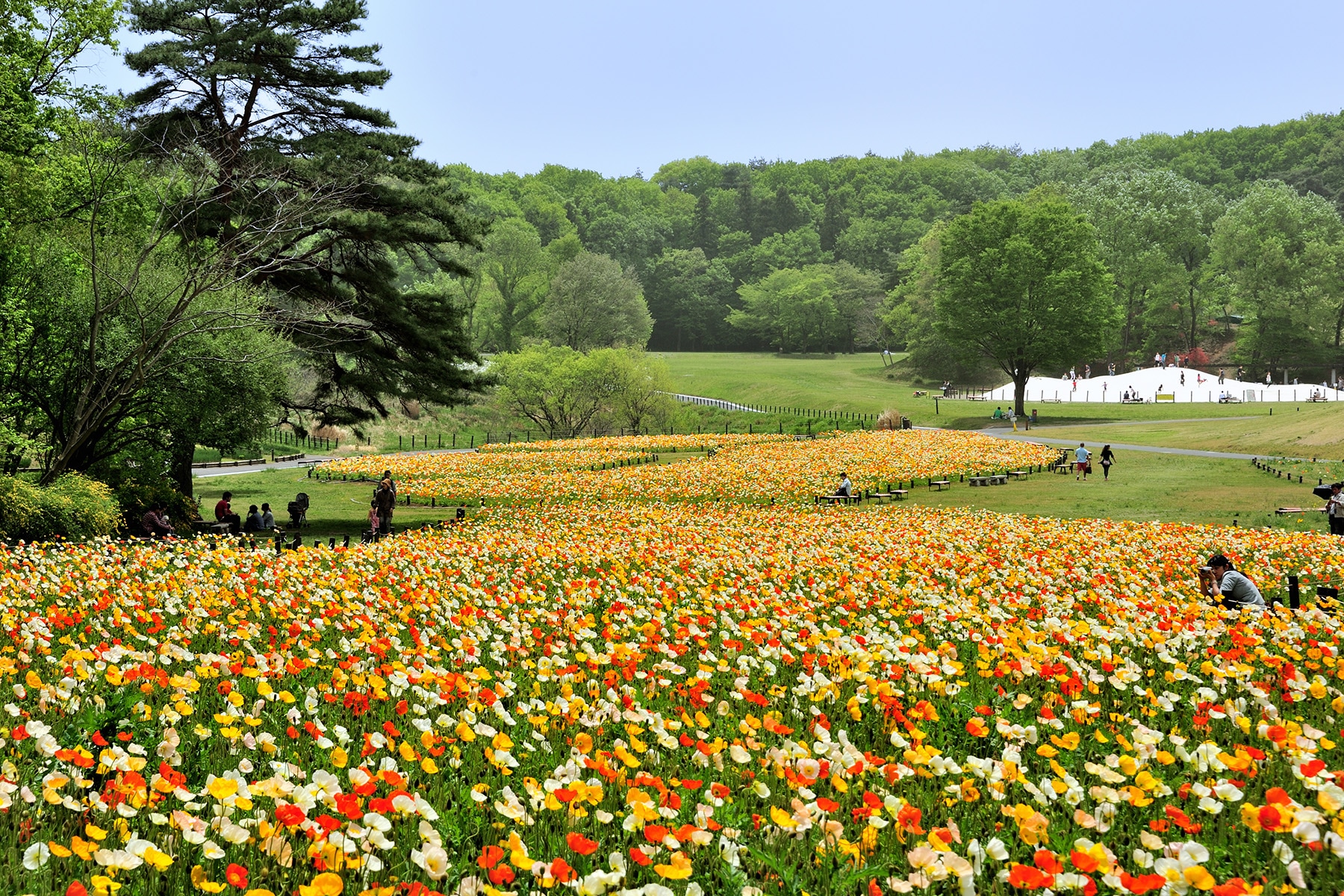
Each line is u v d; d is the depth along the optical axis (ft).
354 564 40.96
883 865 12.23
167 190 75.87
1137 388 255.91
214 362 72.02
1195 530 58.95
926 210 524.93
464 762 16.10
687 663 23.47
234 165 80.48
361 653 23.32
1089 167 561.02
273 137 86.43
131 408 73.15
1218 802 13.02
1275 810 11.78
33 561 41.37
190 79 82.64
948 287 236.43
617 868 11.44
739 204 542.98
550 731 17.65
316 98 86.84
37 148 73.15
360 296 88.22
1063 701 18.88
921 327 323.78
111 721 16.01
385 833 12.80
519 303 338.13
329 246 85.15
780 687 20.21
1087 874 11.64
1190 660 22.79
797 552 46.39
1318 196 345.92
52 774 12.82
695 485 100.07
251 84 84.84
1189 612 27.27
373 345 88.02
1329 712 19.34
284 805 11.75
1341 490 61.31
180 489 82.69
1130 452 129.49
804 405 260.42
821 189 630.33
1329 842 11.48
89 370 68.18
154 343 65.67
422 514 91.20
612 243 487.61
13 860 11.36
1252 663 22.50
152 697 19.01
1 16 70.38
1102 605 31.14
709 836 11.64
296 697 19.47
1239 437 134.31
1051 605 30.50
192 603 28.84
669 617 30.01
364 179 82.94
